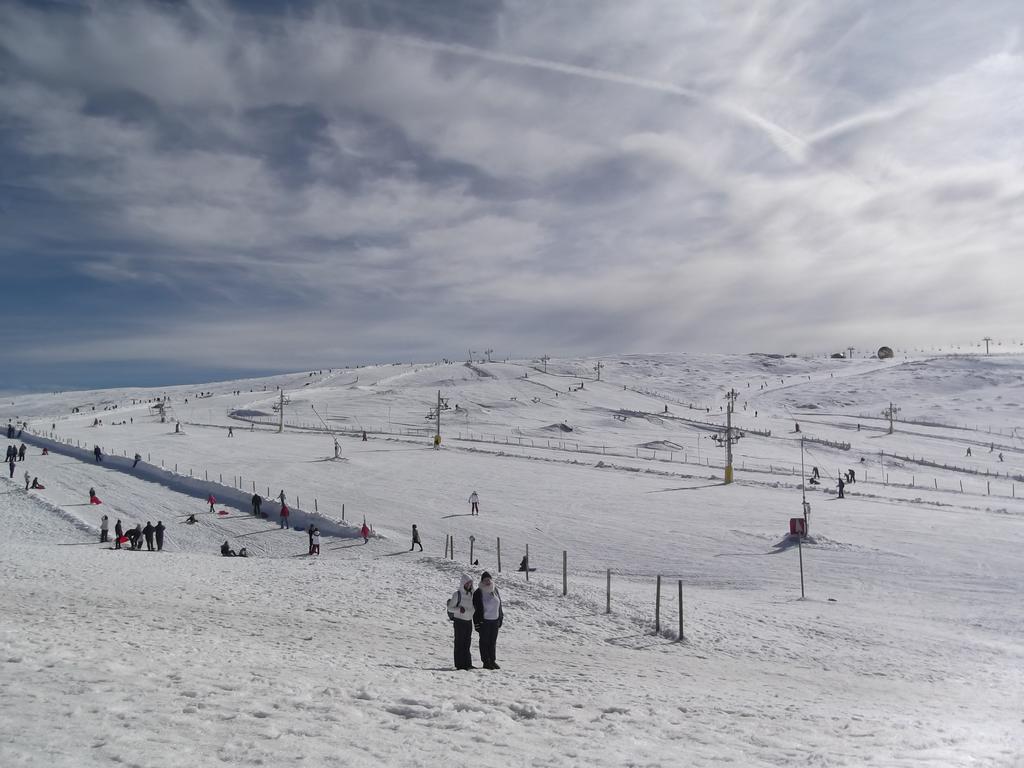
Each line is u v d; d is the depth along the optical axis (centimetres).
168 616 1681
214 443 8819
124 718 655
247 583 2483
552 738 763
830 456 10012
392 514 4900
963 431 12988
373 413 13538
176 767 533
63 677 800
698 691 1266
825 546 4053
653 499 5647
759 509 5269
